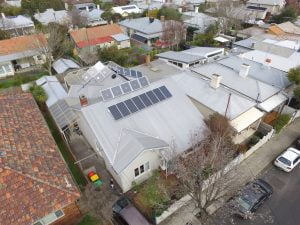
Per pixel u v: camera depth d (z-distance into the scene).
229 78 30.64
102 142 21.27
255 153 26.86
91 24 73.25
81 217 19.95
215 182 18.52
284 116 30.12
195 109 25.77
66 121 27.45
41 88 33.44
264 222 20.34
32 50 48.38
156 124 23.30
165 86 26.28
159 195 20.94
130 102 23.78
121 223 19.20
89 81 30.73
